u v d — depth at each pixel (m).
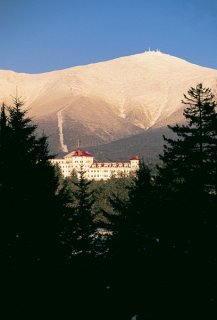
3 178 27.55
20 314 25.61
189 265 29.58
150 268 32.41
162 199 32.94
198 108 30.73
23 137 28.39
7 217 26.97
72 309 29.55
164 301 30.20
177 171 31.19
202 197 30.27
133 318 33.91
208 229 29.83
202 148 30.75
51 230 29.09
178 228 30.64
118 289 36.47
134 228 38.12
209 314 28.50
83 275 32.97
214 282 29.05
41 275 27.41
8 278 26.11
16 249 26.81
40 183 28.98
